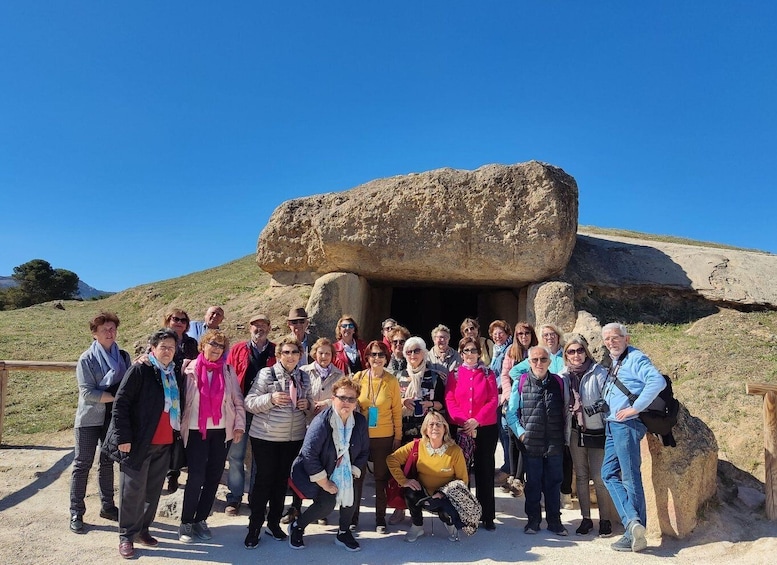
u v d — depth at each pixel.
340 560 5.06
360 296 10.64
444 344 6.70
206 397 5.39
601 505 5.74
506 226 10.02
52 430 8.95
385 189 10.49
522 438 5.80
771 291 10.94
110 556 5.04
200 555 5.12
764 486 6.45
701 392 8.41
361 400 5.82
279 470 5.53
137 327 14.67
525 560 5.09
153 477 5.23
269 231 11.52
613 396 5.51
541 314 9.79
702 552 5.25
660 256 12.21
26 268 34.75
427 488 5.62
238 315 10.74
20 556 4.98
